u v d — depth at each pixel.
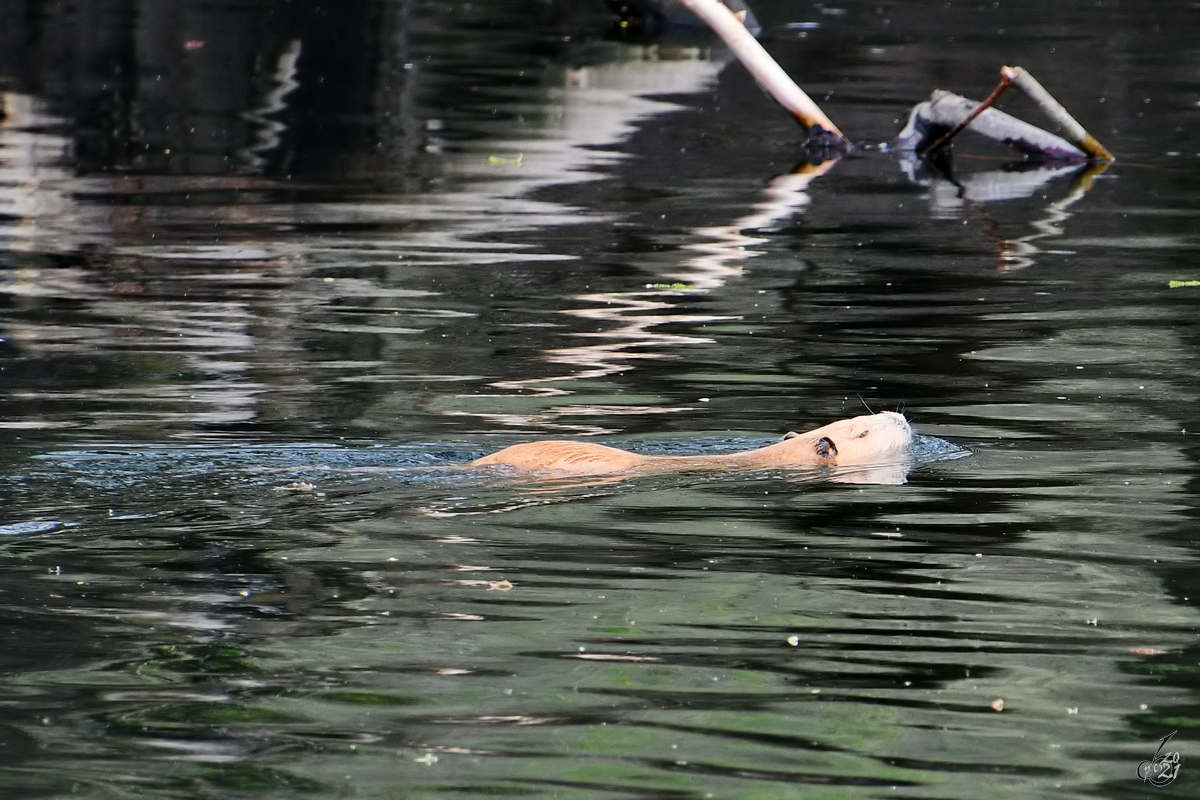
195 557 24.66
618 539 25.80
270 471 29.30
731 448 31.70
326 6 108.00
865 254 49.62
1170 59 92.19
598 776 17.67
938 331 40.62
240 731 18.78
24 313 42.03
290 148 67.31
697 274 47.06
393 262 48.56
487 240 51.53
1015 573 24.22
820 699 19.66
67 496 27.61
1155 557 24.89
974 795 17.28
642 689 19.92
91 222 53.47
